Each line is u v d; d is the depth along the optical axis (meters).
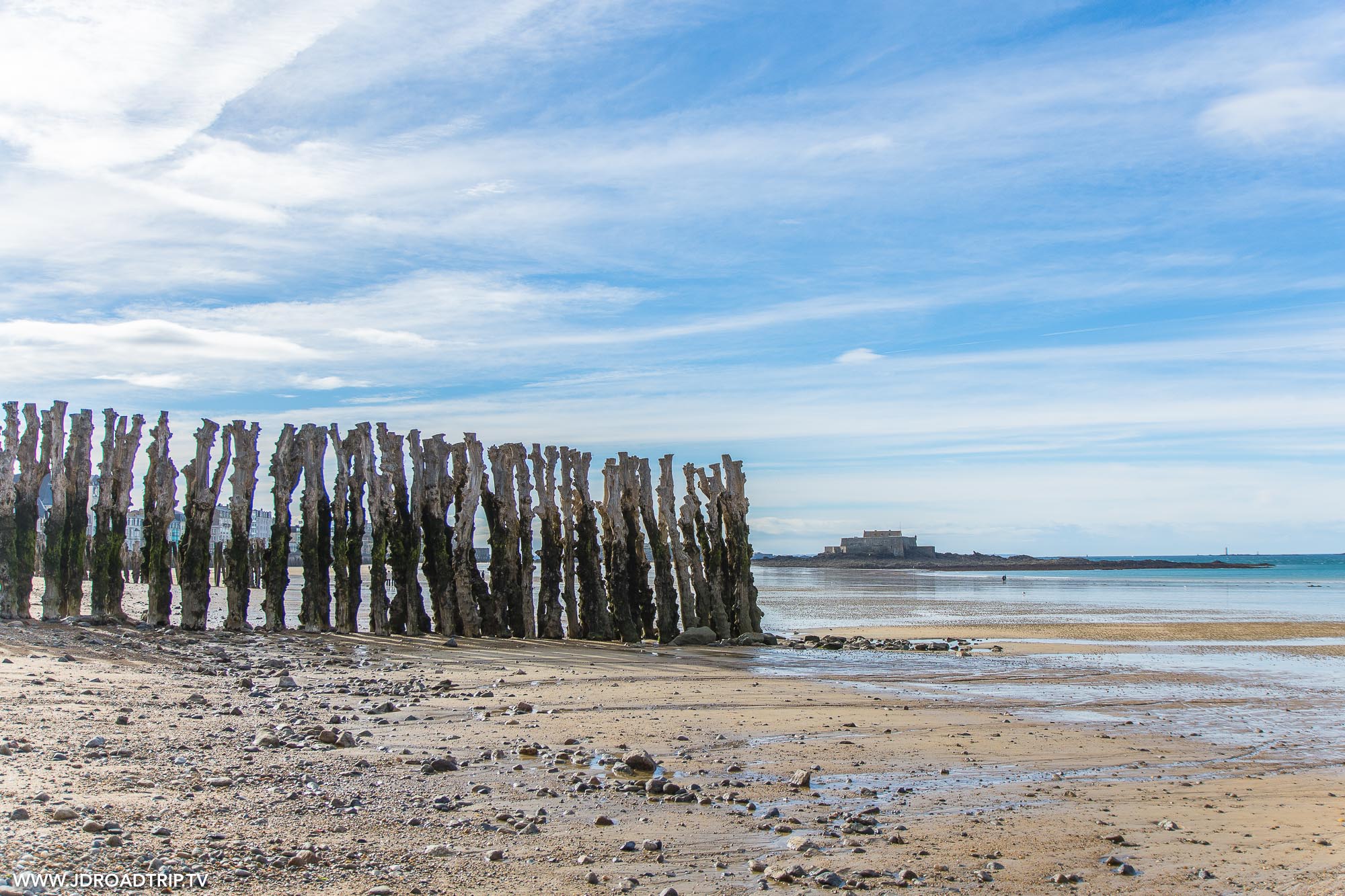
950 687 21.06
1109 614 48.56
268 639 26.83
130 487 27.98
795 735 14.75
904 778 12.15
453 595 30.73
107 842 8.01
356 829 9.01
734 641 31.59
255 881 7.51
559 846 8.88
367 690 17.92
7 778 9.62
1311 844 9.70
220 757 11.48
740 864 8.62
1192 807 11.05
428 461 31.08
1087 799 11.32
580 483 32.72
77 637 23.28
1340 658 27.64
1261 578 117.25
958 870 8.70
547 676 21.33
